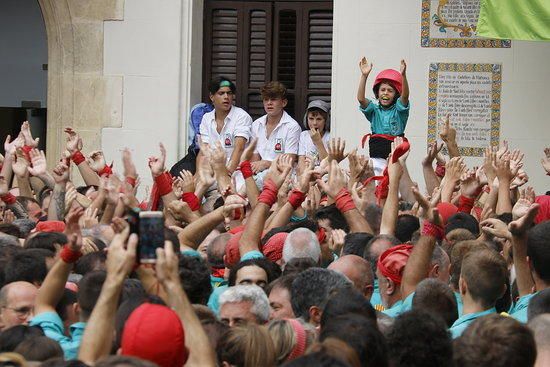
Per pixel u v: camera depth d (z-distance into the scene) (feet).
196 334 37.76
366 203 70.59
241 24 119.65
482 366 36.47
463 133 110.42
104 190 68.33
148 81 114.01
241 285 47.16
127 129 114.32
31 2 135.13
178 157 113.80
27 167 81.46
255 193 69.05
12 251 57.67
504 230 59.57
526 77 109.70
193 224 57.36
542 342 39.47
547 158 81.92
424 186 110.42
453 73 110.11
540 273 52.37
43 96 135.74
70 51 114.73
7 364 33.78
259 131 106.83
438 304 47.24
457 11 110.01
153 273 43.57
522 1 94.99
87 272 51.65
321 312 45.75
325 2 119.34
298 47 119.85
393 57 110.83
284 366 31.37
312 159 69.87
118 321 40.73
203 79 119.55
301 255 57.36
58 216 73.92
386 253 54.08
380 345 35.42
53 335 45.96
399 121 93.30
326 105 107.34
